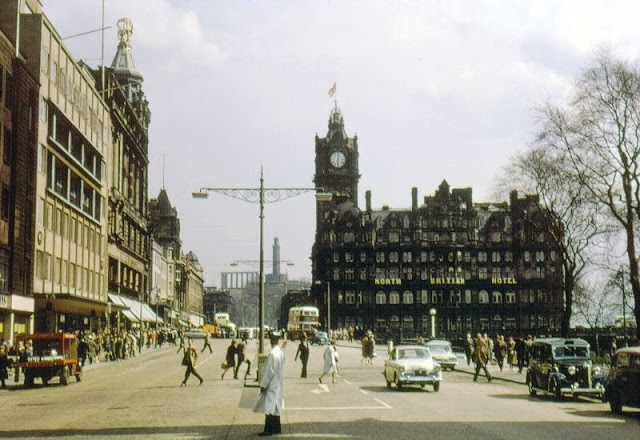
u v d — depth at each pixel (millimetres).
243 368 53656
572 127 46250
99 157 86938
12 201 55062
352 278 159000
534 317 155250
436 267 157625
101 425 20531
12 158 55344
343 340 138375
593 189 47906
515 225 55500
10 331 53969
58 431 19250
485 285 156750
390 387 35031
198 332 128625
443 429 19250
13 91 55688
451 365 52406
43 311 62469
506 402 27406
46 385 38750
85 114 78688
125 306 86938
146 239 125375
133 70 133000
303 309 106938
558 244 51188
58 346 38469
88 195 81750
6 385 38531
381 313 158125
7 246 53750
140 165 121375
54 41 66500
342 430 19000
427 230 158625
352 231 160250
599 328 107375
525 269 156250
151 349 95188
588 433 18406
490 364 58438
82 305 67875
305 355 42812
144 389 34906
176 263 169125
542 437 17641
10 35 59000
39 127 61906
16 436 18281
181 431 19031
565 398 29047
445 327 156375
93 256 83125
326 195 38875
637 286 45281
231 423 20828
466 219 158375
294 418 21984
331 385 36719
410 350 34406
